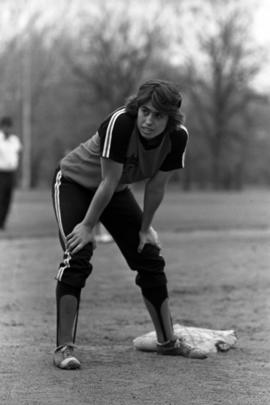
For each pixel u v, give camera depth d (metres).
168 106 9.98
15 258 24.12
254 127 127.69
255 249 26.78
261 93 122.62
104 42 120.31
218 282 19.34
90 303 16.39
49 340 12.65
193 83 120.38
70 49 124.62
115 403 9.03
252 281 19.55
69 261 10.81
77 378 10.12
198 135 127.88
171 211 50.12
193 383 9.94
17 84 126.06
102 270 21.55
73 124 130.12
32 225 36.56
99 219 11.43
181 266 22.28
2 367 10.70
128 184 11.34
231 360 11.26
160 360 11.23
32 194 86.81
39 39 127.06
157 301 11.44
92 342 12.54
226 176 136.75
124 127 10.21
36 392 9.45
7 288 18.48
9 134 33.94
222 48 118.56
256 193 106.19
